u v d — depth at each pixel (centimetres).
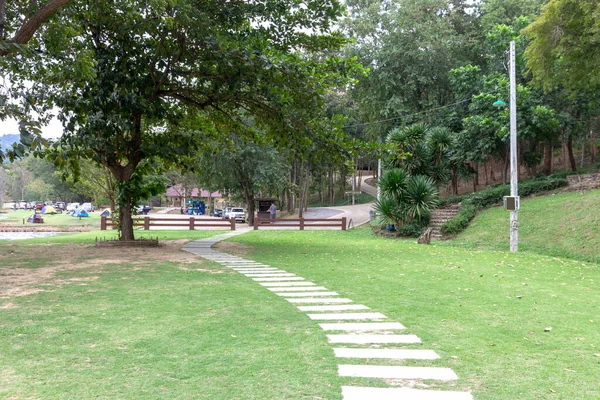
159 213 6925
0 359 505
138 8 1458
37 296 837
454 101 3709
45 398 404
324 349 550
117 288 924
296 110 1652
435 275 1143
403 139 2703
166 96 1839
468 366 495
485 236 2192
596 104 2764
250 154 3456
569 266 1383
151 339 584
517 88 2625
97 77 1584
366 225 3084
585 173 2927
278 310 751
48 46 1384
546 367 493
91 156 1819
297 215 4497
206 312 732
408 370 482
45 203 9475
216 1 1645
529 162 3161
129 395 412
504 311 757
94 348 546
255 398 409
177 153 1909
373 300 837
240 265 1312
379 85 3534
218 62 1512
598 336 614
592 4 1758
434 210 2833
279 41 1805
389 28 3534
